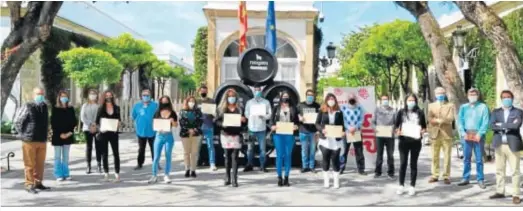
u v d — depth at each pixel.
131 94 31.34
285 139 9.73
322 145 9.59
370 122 12.14
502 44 9.15
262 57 12.63
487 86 19.97
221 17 18.81
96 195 8.84
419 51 23.45
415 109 8.91
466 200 8.53
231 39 18.91
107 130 10.09
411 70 30.72
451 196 8.86
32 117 9.05
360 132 11.20
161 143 10.01
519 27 17.58
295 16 19.02
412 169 8.91
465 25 21.95
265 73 12.66
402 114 8.94
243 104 12.38
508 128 8.34
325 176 9.64
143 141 11.85
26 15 10.59
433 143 10.17
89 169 11.32
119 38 24.80
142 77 29.78
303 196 8.81
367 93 12.20
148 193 9.02
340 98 12.03
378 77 30.88
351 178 10.77
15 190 9.26
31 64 21.16
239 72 12.62
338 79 37.97
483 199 8.60
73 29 24.73
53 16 10.49
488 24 9.20
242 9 16.78
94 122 11.25
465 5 9.36
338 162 9.57
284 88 12.53
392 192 9.21
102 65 19.78
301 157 12.26
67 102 10.30
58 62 22.14
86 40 25.52
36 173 9.21
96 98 11.40
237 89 12.45
